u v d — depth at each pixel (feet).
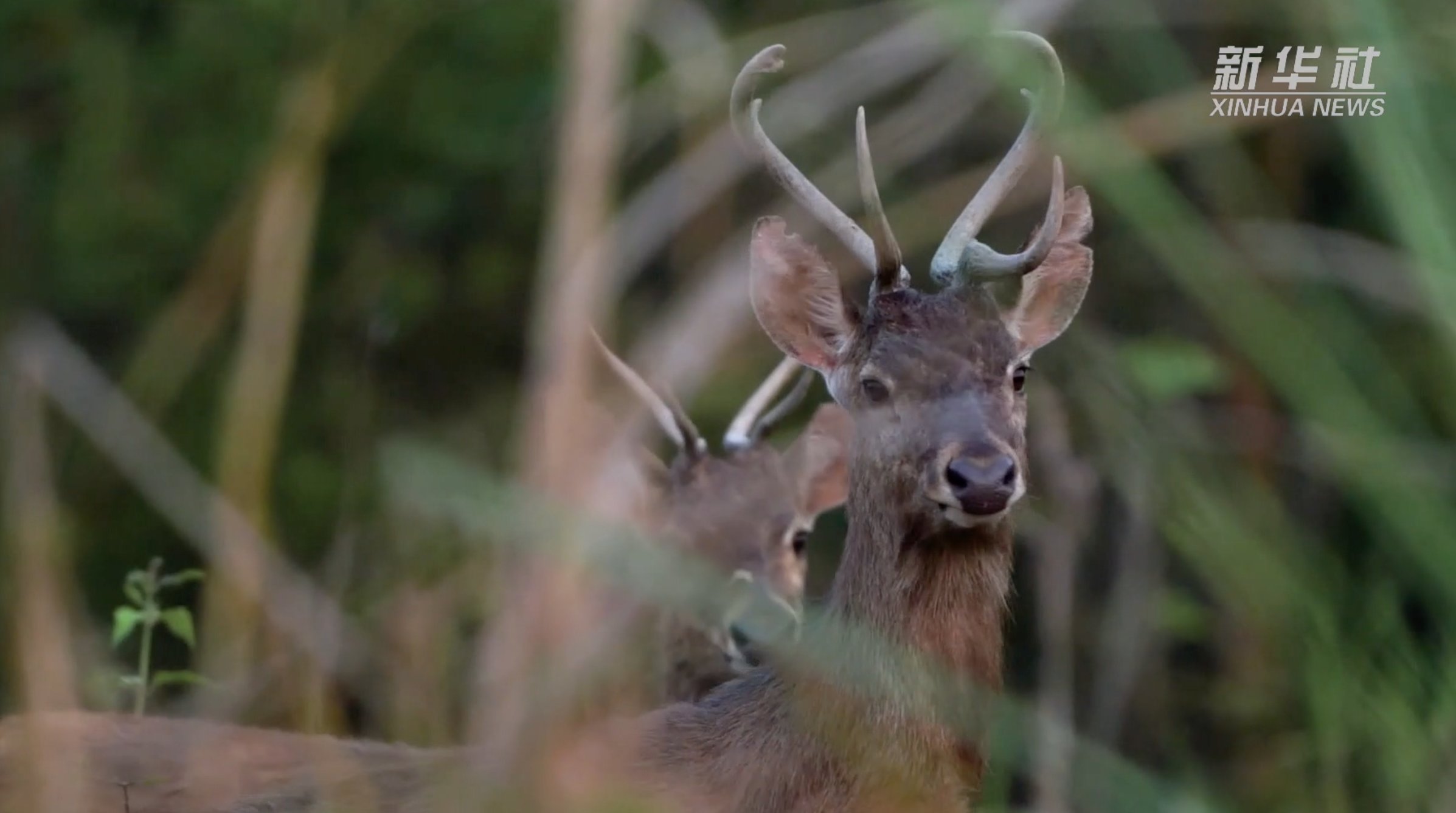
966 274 31.40
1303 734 40.01
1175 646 55.01
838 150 57.06
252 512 25.38
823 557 58.75
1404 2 23.25
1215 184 40.78
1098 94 40.88
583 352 20.98
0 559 36.35
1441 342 25.89
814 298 34.12
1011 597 32.60
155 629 45.70
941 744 30.25
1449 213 21.27
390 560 33.30
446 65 70.69
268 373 25.21
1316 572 27.25
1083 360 49.67
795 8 64.44
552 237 21.42
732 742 31.27
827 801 30.17
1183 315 57.00
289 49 68.85
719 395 55.21
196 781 32.30
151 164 69.46
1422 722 28.27
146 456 50.14
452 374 68.64
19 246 69.82
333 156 69.36
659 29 53.47
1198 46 47.60
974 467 29.27
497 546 24.95
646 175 56.39
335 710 29.32
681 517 43.98
